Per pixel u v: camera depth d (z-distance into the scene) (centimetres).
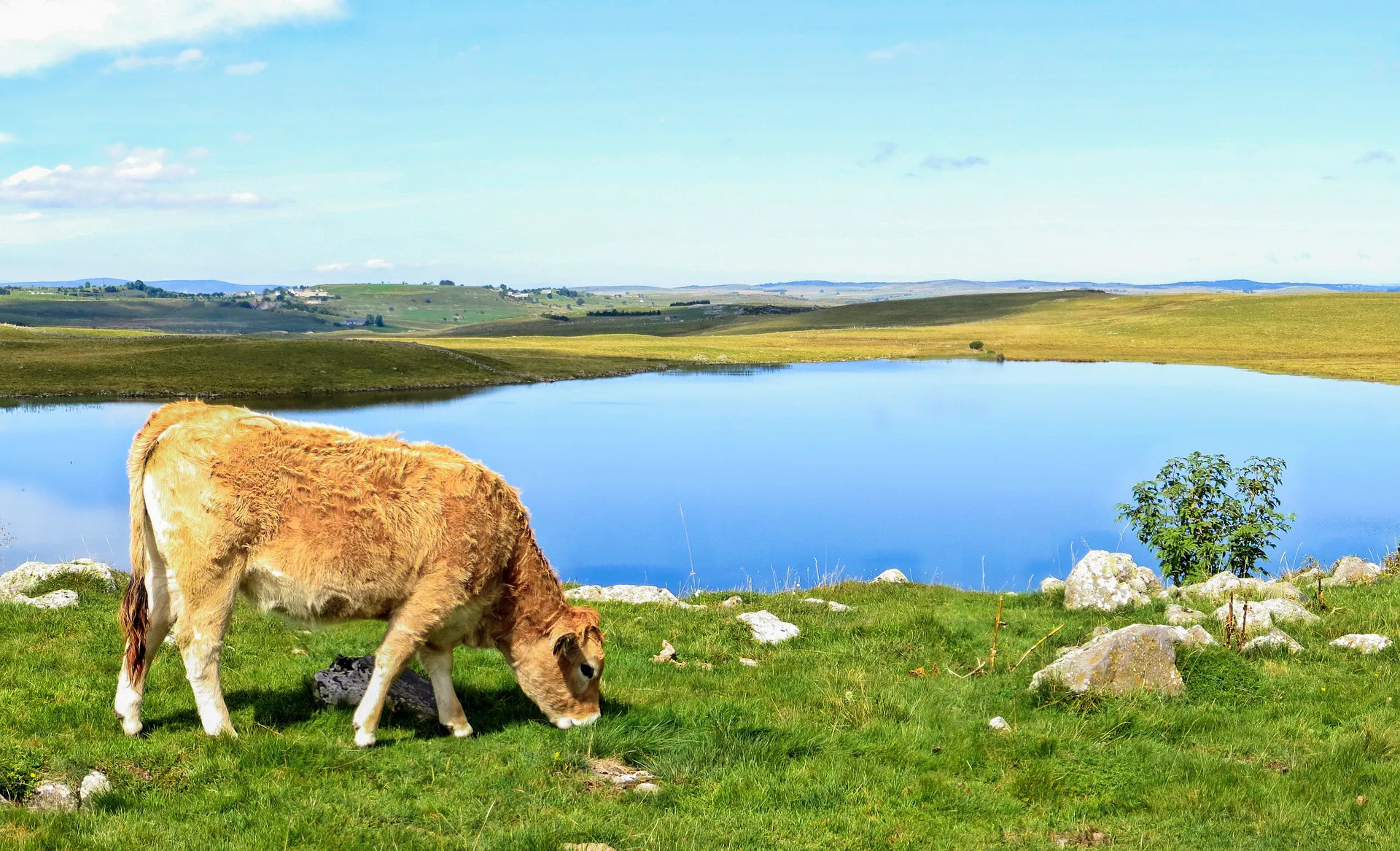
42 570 1330
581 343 15412
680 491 4966
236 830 642
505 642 861
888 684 1044
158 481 766
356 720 805
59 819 630
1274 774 791
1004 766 818
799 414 7938
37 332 12519
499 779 752
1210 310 18012
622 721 869
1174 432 6712
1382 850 670
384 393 9238
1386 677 1027
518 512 857
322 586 788
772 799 746
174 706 855
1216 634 1203
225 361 9700
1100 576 1470
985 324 19525
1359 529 3662
